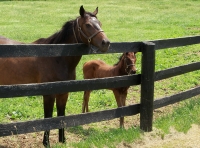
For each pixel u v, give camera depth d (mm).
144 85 6031
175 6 30562
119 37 17109
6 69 6086
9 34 17875
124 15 25891
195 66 7496
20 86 4969
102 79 5648
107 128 7055
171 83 10281
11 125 4984
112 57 13188
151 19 23797
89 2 32812
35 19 24141
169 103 6789
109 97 8961
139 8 29484
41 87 5117
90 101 8648
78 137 6613
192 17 24406
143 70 5988
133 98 9094
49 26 21266
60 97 5980
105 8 29266
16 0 33969
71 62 5852
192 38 7211
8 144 6141
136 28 20203
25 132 5086
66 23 5898
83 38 5457
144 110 6090
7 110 7719
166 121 6445
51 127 5273
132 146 5582
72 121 5434
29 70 5941
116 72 7477
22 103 8312
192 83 10344
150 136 5938
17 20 23625
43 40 6156
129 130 6008
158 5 31078
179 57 13219
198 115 6762
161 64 12109
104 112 5730
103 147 5449
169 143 5758
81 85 5453
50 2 32719
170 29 19438
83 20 5480
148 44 5867
